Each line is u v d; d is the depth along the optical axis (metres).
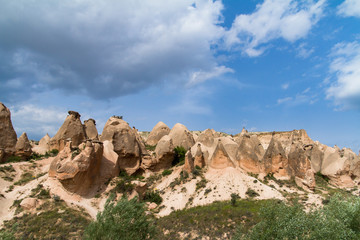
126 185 48.00
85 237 23.11
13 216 35.44
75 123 66.44
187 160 56.91
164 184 56.09
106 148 56.62
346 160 66.06
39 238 30.48
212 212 38.00
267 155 63.69
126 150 61.19
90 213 39.31
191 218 37.28
